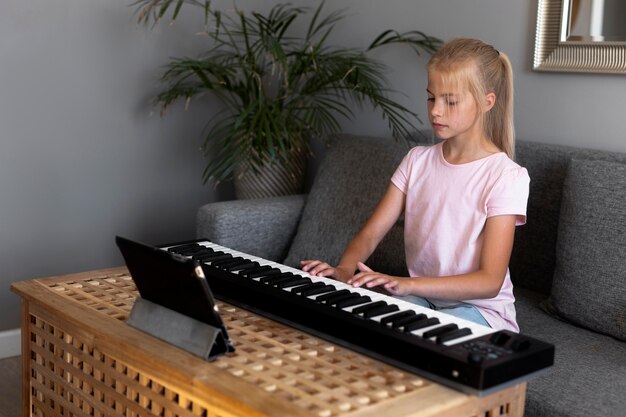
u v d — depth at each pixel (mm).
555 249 2131
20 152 2725
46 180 2793
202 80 2900
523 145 2271
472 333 1350
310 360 1330
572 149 2191
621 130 2236
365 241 1997
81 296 1672
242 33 2957
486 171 1822
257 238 2531
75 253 2898
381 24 2871
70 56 2777
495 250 1747
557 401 1560
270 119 2635
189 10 3021
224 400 1184
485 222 1799
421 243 1913
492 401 1246
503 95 1889
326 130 3094
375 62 2889
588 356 1763
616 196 1914
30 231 2787
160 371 1319
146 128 2996
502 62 1878
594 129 2299
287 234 2619
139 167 3006
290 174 2875
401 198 2010
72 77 2793
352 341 1375
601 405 1538
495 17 2504
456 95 1764
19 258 2775
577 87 2324
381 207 2023
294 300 1488
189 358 1325
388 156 2486
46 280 1779
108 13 2836
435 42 2666
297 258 2496
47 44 2721
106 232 2965
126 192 2990
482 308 1812
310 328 1450
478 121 1838
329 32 3008
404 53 2797
